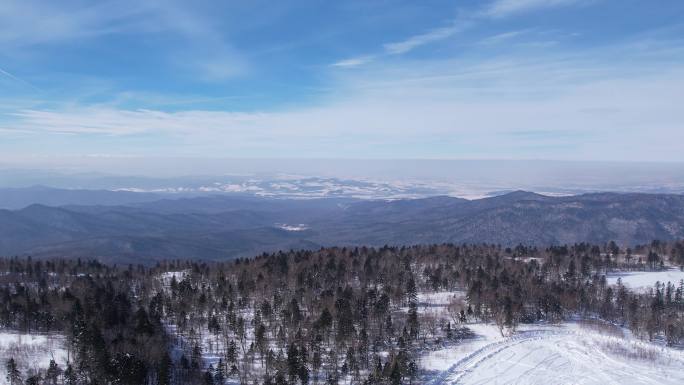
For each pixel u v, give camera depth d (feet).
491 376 403.13
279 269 627.87
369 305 518.37
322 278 615.98
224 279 613.11
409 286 577.43
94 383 349.00
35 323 485.56
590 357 442.50
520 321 538.06
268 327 495.82
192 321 506.48
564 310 561.43
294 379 385.70
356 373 403.13
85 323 410.11
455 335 497.05
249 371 412.98
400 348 447.01
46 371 378.32
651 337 488.85
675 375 406.62
